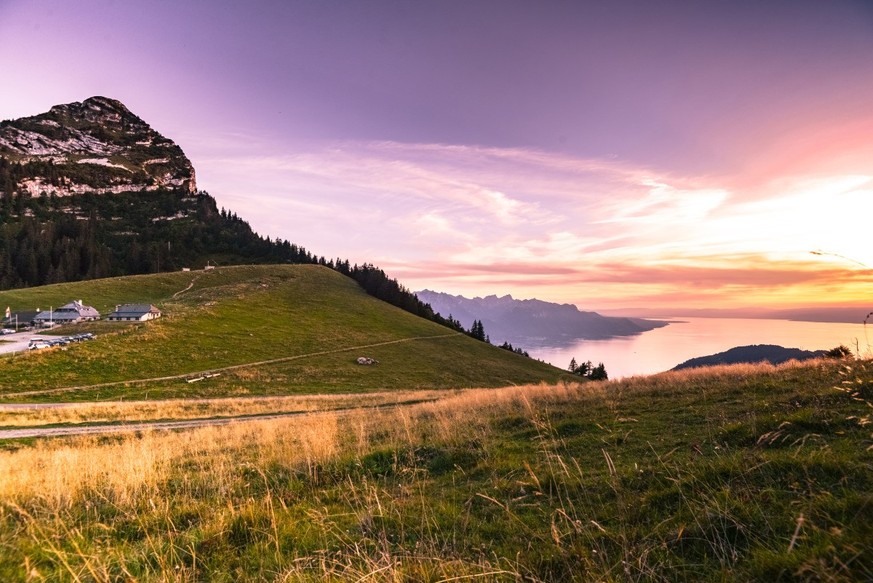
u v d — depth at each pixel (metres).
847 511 3.83
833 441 6.29
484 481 6.83
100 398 46.78
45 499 7.14
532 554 4.12
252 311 100.94
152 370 59.91
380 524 5.27
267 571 4.37
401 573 3.68
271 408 38.59
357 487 7.11
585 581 3.51
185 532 5.54
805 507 4.04
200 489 7.93
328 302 122.50
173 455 12.05
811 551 3.25
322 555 4.41
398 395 47.44
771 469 5.23
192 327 82.00
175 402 42.88
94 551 5.03
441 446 9.42
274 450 10.82
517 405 15.62
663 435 8.40
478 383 78.69
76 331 88.00
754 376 14.56
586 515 4.95
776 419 7.57
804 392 10.09
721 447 6.83
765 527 4.01
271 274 146.25
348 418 19.97
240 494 7.36
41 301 114.06
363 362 78.94
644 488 5.56
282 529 5.33
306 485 7.70
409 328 113.44
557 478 6.26
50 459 12.34
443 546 4.54
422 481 7.20
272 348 79.88
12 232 195.62
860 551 2.99
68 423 30.86
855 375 10.32
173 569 4.53
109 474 8.57
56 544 5.25
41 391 47.62
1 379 50.00
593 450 7.94
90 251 168.50
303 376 66.56
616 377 23.56
